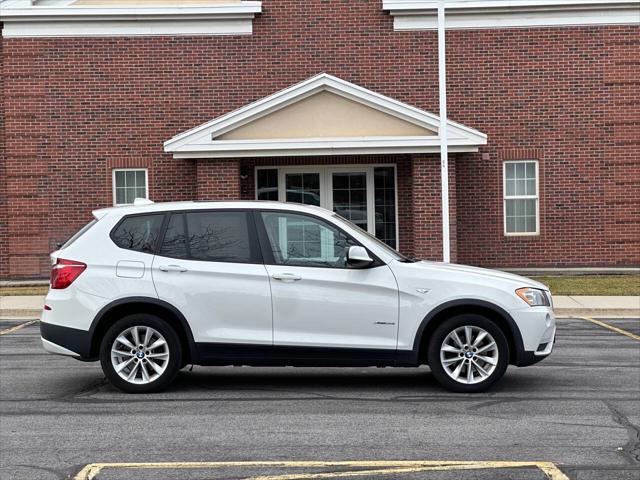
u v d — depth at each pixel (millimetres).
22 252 21234
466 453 6340
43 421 7500
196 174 21047
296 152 19469
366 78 21359
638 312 15484
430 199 19828
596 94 21188
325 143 19375
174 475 5797
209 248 8500
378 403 8133
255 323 8352
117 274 8422
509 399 8289
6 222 21359
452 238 20094
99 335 8609
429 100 21312
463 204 21281
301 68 21375
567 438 6785
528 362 8484
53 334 8438
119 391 8812
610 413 7672
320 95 19656
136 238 8555
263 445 6598
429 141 19281
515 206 21422
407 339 8336
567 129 21250
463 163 21250
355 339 8328
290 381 9320
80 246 8547
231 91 21375
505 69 21219
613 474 5797
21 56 21109
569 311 15555
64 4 21672
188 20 21203
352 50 21344
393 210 21219
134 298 8375
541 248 21328
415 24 21234
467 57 21250
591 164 21281
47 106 21203
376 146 19344
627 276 20141
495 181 21281
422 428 7125
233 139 19656
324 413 7715
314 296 8320
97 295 8391
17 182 21203
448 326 8438
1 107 21203
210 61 21344
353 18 21312
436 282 8367
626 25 21094
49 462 6184
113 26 21172
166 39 21266
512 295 8406
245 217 8562
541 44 21188
